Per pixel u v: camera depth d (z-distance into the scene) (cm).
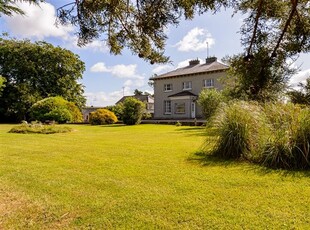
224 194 336
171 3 294
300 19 395
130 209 295
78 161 559
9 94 2967
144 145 784
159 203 310
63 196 340
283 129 504
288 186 361
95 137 1070
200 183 385
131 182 397
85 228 254
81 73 3366
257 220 259
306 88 677
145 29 314
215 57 2791
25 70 3042
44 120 2205
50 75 3142
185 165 504
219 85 2517
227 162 520
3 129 1633
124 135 1153
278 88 583
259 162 503
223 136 577
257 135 536
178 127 1723
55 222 269
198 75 2691
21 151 699
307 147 462
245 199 316
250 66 437
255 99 611
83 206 306
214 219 264
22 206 310
